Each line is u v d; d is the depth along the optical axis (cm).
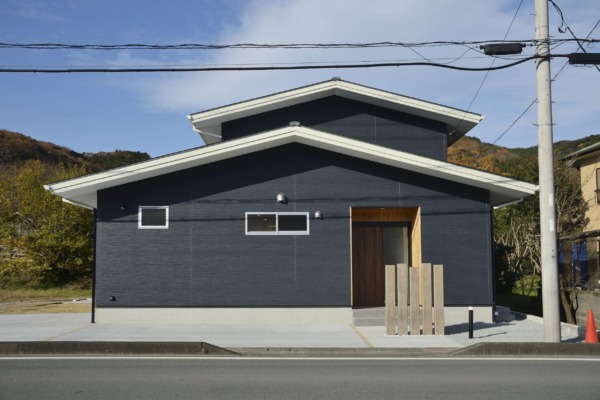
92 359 1072
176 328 1477
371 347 1170
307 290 1586
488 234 1602
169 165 1530
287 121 1930
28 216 3039
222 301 1581
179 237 1597
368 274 1734
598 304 1759
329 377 880
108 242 1594
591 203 2325
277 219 1605
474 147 7119
